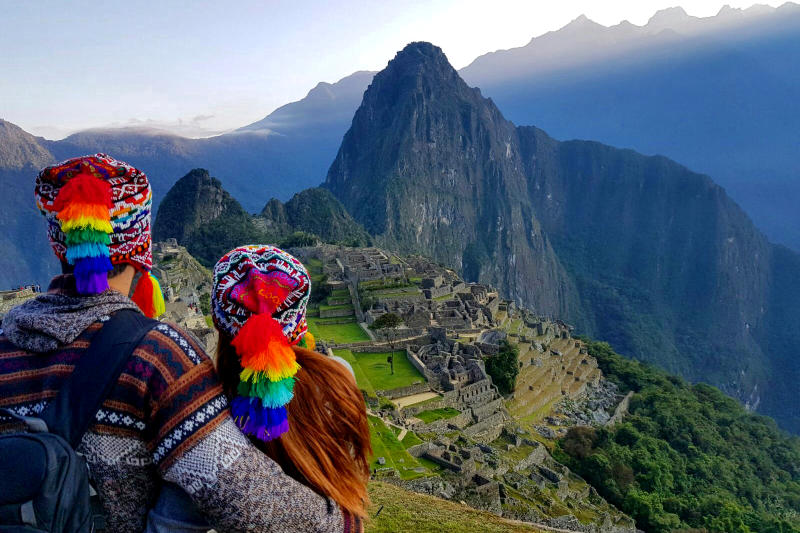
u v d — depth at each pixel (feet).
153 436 8.66
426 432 134.21
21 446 7.56
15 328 9.10
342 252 359.05
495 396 174.40
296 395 10.80
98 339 8.91
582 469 166.91
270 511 8.54
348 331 217.77
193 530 9.03
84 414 8.39
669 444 237.66
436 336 197.88
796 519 204.85
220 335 10.85
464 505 80.84
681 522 153.28
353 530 10.00
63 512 7.47
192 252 479.82
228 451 8.58
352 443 11.49
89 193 9.00
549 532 70.74
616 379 298.35
